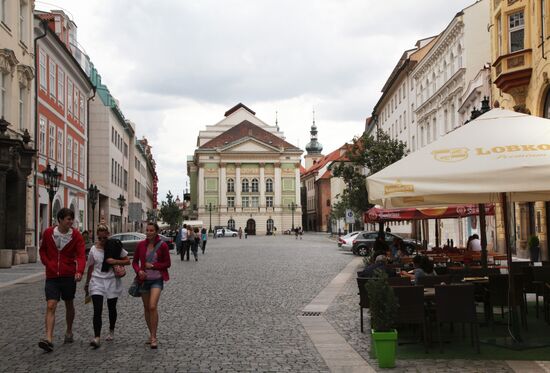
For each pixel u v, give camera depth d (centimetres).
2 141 2592
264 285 1972
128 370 799
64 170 4016
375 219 2503
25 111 3167
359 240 3925
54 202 3738
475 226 3534
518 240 2922
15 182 2861
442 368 804
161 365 828
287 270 2633
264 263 3139
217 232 10069
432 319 1002
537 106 2430
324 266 2883
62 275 948
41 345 903
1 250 2636
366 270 1220
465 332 1068
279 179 11975
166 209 9125
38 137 3353
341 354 895
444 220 4538
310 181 14775
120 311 1360
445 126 4397
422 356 883
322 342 989
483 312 1301
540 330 1076
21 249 2895
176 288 1881
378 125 7775
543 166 810
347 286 1922
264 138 12356
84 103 4741
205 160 11912
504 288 1075
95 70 5791
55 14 4394
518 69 2514
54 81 3747
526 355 880
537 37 2408
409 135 5612
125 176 7262
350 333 1071
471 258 1869
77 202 4441
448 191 834
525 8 2534
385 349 811
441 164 863
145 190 10400
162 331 1097
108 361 852
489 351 912
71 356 886
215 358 872
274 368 811
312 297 1630
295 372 789
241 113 13250
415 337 1029
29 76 3158
